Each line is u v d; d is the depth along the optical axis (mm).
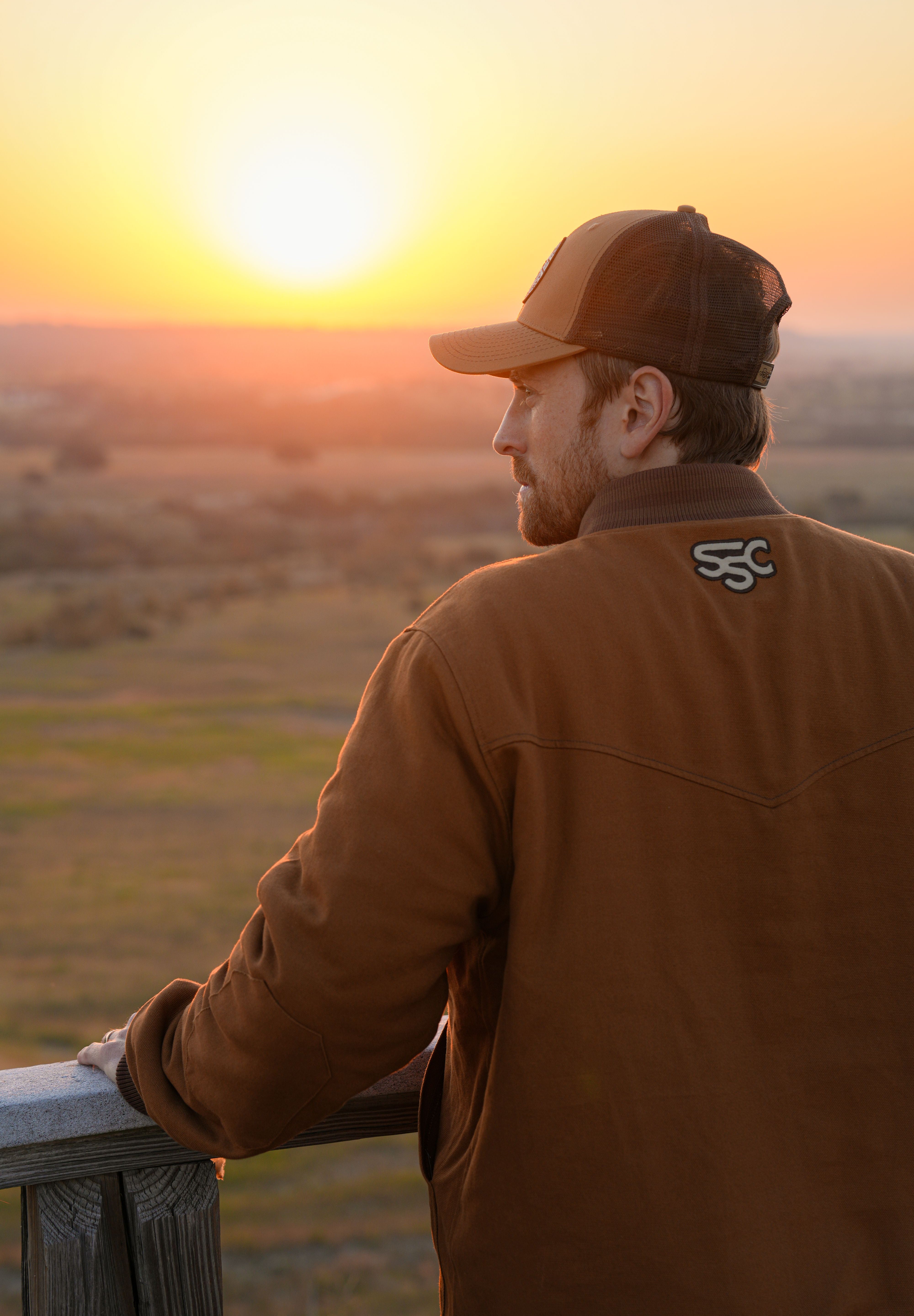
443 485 126812
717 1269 801
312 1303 7211
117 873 22469
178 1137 939
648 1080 819
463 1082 959
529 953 837
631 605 876
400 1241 8227
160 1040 969
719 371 931
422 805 835
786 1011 846
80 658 51344
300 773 32062
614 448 968
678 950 833
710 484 940
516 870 844
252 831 25938
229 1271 7758
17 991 15797
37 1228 1022
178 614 60750
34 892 21031
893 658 897
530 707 843
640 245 929
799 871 848
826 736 868
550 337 959
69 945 18000
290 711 41156
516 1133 847
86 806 28234
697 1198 811
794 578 912
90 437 175375
